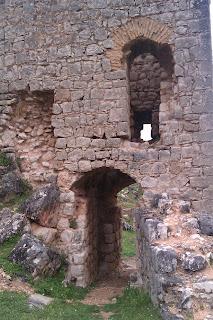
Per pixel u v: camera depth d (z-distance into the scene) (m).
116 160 11.23
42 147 12.06
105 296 10.30
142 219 9.59
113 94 11.36
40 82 11.83
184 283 7.23
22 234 10.27
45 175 11.66
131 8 11.37
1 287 8.69
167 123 11.05
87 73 11.53
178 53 11.06
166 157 10.97
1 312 7.62
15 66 12.09
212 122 10.83
